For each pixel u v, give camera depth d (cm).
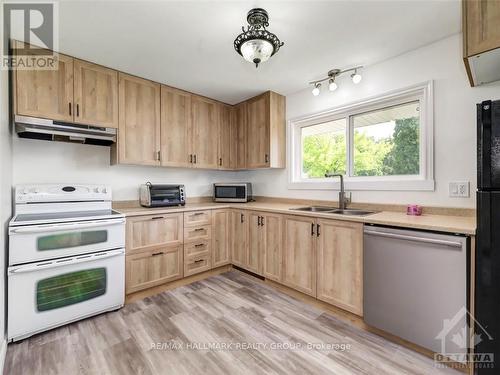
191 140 305
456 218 179
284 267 248
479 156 131
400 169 231
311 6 156
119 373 145
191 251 277
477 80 170
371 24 175
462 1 136
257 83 278
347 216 197
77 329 188
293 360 156
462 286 140
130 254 231
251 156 325
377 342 174
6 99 175
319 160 298
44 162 232
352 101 252
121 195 281
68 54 215
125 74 251
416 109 221
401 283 164
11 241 168
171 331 186
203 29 180
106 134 235
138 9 158
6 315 165
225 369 149
